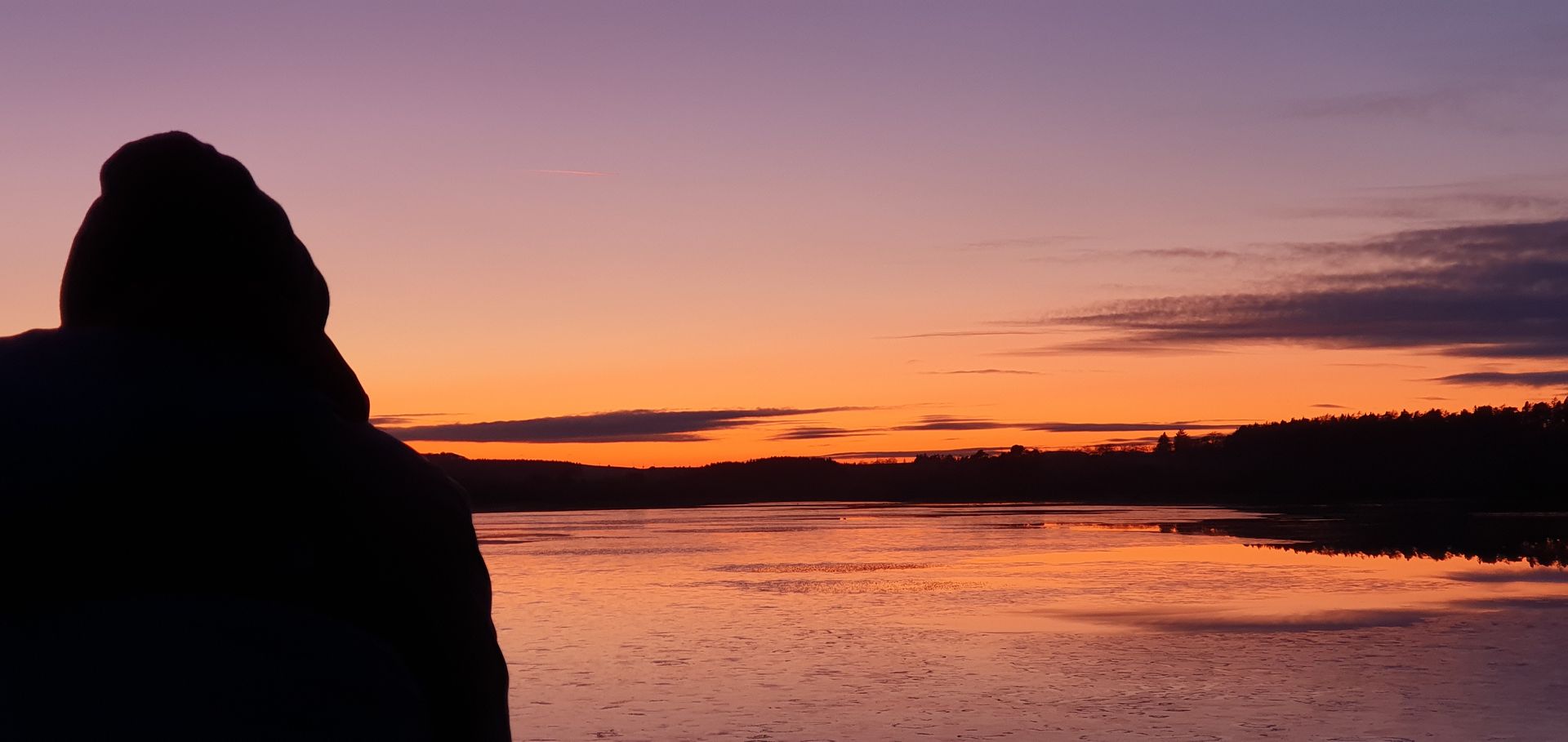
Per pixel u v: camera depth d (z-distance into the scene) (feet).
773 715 34.96
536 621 60.03
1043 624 56.08
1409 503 269.44
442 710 4.82
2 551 4.03
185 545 4.21
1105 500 366.43
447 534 4.81
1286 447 401.29
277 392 4.55
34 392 4.25
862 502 418.10
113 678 4.02
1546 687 37.81
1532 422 364.17
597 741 31.78
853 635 53.16
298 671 4.23
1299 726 32.78
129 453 4.15
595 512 337.11
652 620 60.39
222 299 4.68
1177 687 38.78
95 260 4.87
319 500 4.47
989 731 32.58
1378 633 51.19
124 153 4.99
